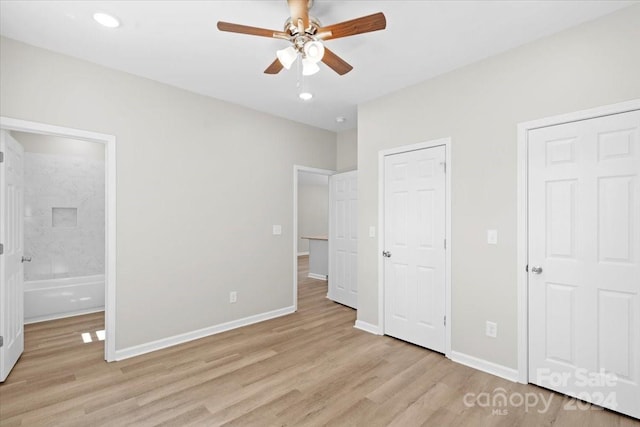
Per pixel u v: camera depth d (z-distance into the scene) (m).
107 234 2.79
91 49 2.51
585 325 2.16
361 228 3.65
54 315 3.91
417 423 1.94
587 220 2.15
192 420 1.96
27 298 3.73
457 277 2.80
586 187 2.16
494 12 2.05
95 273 4.54
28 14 2.06
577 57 2.19
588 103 2.14
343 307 4.50
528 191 2.41
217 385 2.37
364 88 3.25
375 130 3.51
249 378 2.47
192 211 3.32
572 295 2.21
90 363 2.72
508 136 2.51
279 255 4.11
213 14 2.08
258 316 3.87
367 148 3.59
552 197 2.30
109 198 2.79
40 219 4.18
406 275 3.21
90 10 2.02
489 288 2.60
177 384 2.38
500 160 2.55
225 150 3.60
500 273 2.54
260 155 3.93
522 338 2.41
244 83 3.14
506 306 2.50
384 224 3.43
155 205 3.06
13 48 2.36
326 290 5.49
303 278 6.53
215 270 3.49
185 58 2.65
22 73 2.39
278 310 4.09
